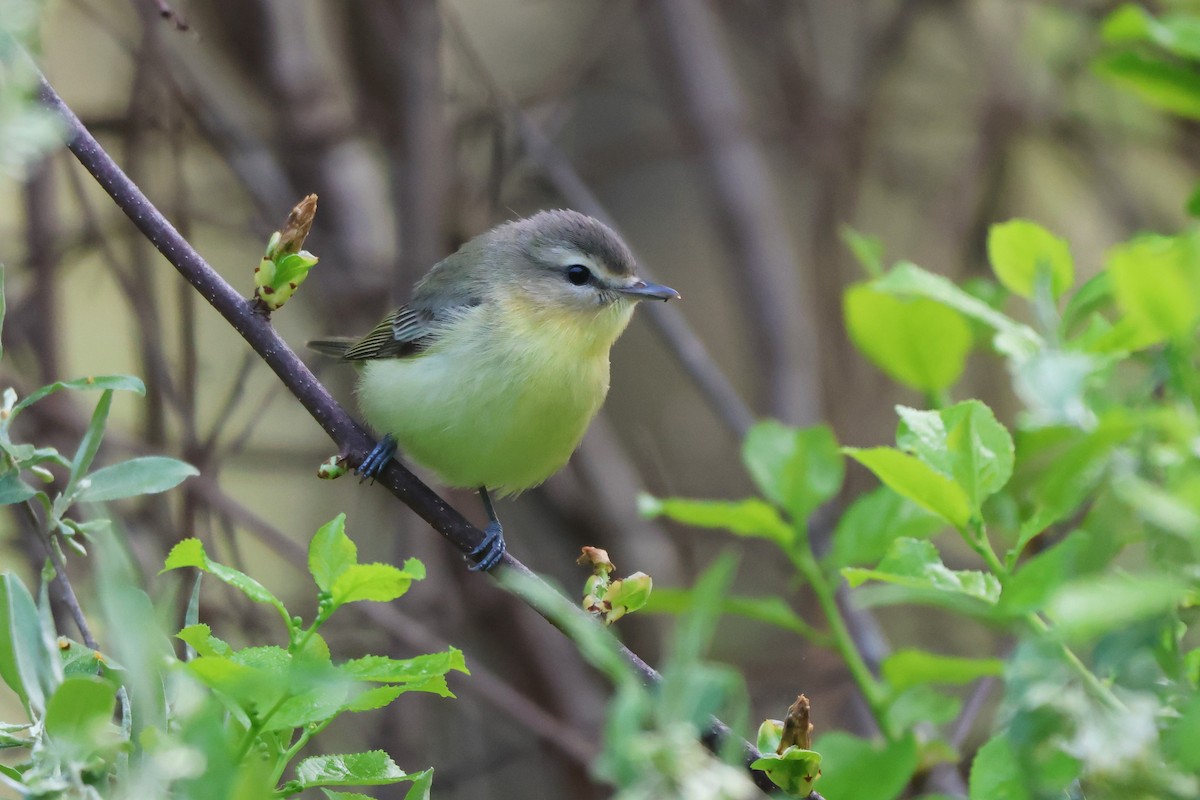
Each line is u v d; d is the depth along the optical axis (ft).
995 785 14.29
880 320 21.09
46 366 38.50
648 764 10.57
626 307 30.96
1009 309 43.37
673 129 54.29
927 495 16.02
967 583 16.05
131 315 42.14
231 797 10.62
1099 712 11.68
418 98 43.93
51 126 11.29
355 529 47.16
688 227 60.29
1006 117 48.37
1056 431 19.81
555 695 45.70
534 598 13.34
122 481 16.66
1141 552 18.72
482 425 29.22
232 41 47.80
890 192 52.70
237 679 12.55
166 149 45.57
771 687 40.55
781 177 57.57
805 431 20.43
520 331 29.60
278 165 46.93
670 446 55.98
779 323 49.57
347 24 48.11
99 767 11.95
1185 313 11.57
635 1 52.75
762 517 20.01
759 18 51.98
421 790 14.47
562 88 50.01
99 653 15.19
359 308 45.98
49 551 16.62
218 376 48.49
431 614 42.50
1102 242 50.34
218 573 13.84
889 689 19.34
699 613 10.87
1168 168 49.70
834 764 17.78
